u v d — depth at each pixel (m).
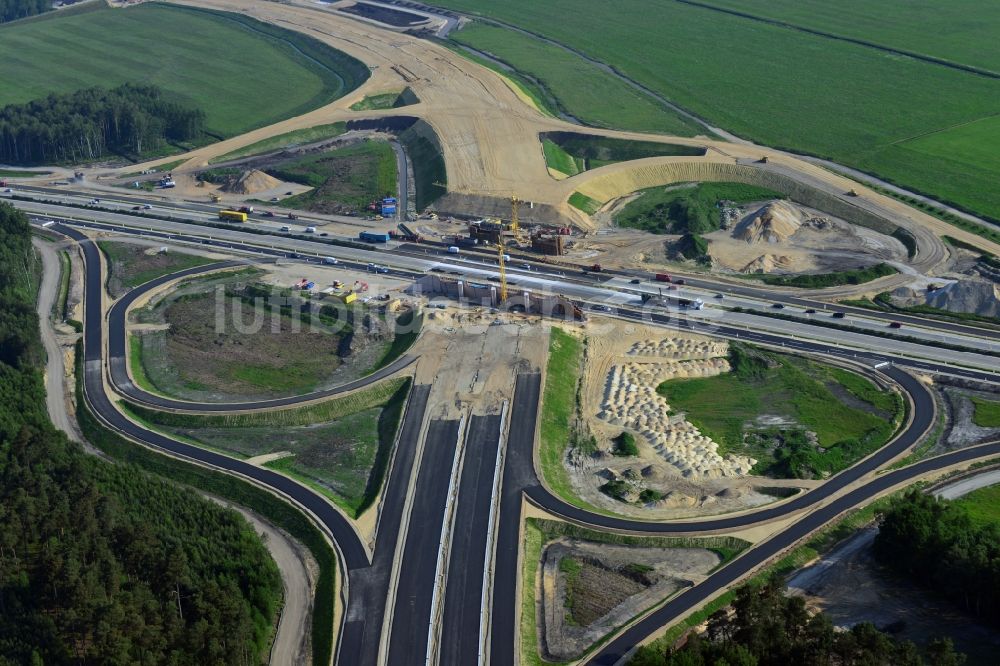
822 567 154.88
